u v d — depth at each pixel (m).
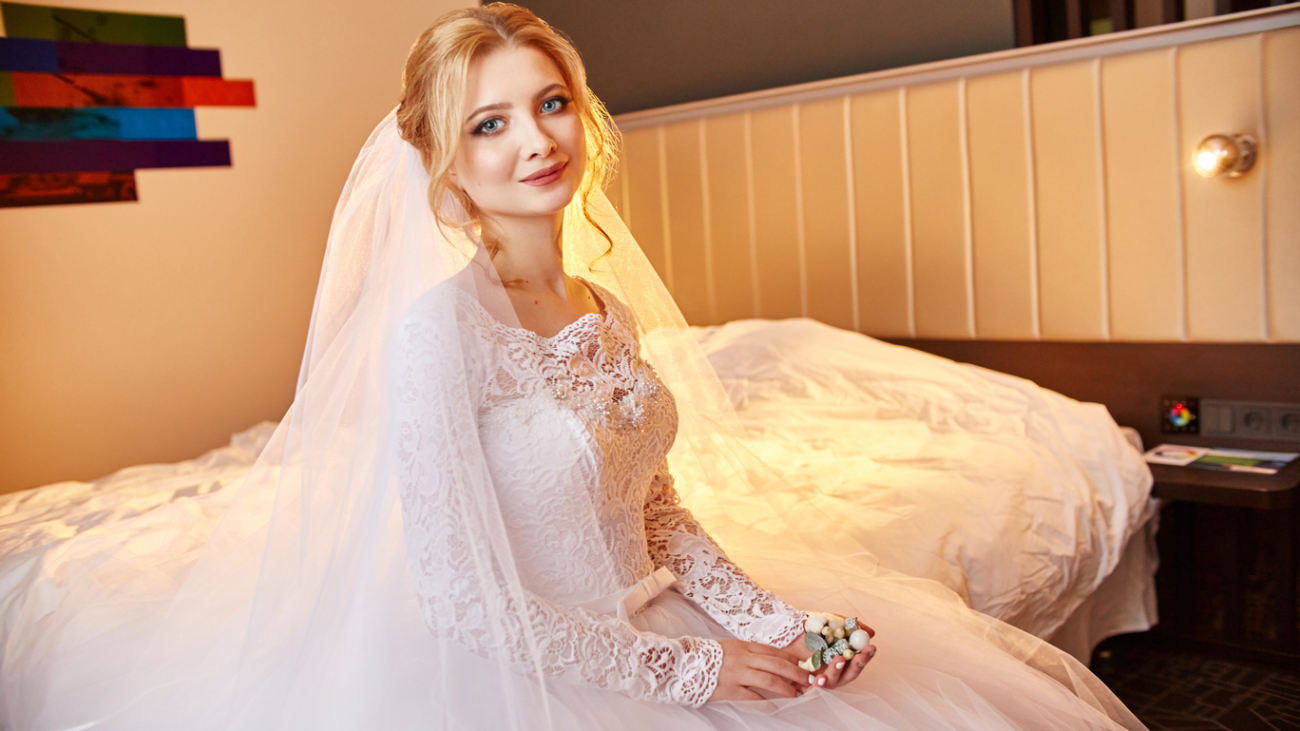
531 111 1.11
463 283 1.08
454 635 0.99
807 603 1.40
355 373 1.17
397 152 1.18
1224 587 2.67
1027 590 2.01
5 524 2.07
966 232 2.97
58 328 3.09
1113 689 2.48
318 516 1.13
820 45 3.30
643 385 1.23
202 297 3.43
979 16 2.96
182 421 3.41
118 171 3.19
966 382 2.71
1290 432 2.58
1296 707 2.35
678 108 3.50
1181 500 2.56
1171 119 2.58
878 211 3.12
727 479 1.63
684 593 1.29
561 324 1.20
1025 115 2.80
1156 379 2.77
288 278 3.67
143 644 1.35
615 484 1.15
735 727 1.09
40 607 1.54
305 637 1.07
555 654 1.01
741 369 2.92
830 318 3.30
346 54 3.76
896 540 1.86
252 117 3.52
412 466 1.00
